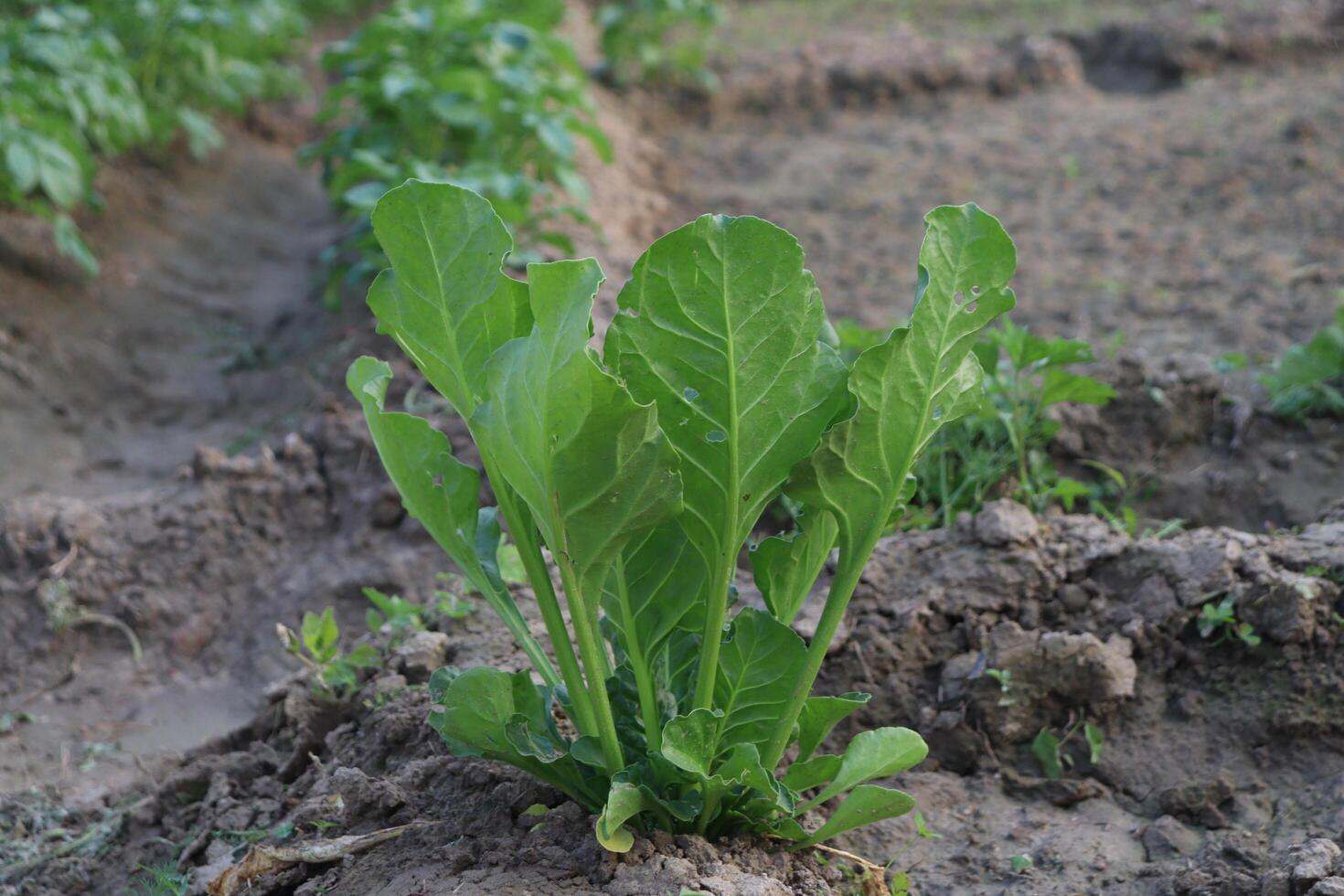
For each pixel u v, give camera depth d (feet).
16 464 10.18
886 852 6.53
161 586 8.74
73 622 8.52
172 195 14.75
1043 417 8.33
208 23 15.78
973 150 15.29
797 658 5.93
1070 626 7.08
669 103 17.65
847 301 11.75
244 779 7.08
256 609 8.65
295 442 9.27
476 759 6.46
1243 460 8.35
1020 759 6.84
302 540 8.97
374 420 6.06
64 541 8.81
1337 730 6.70
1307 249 11.58
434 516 6.14
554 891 5.95
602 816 5.83
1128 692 6.85
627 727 6.12
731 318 5.65
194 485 9.17
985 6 19.60
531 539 5.97
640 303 5.65
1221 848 6.40
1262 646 6.88
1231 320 10.36
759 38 19.61
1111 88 16.99
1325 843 6.22
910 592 7.17
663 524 5.93
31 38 12.80
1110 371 8.75
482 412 5.73
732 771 5.93
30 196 12.94
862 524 5.90
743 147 16.44
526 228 11.51
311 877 6.26
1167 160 14.06
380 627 7.45
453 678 6.15
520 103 12.17
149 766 7.69
